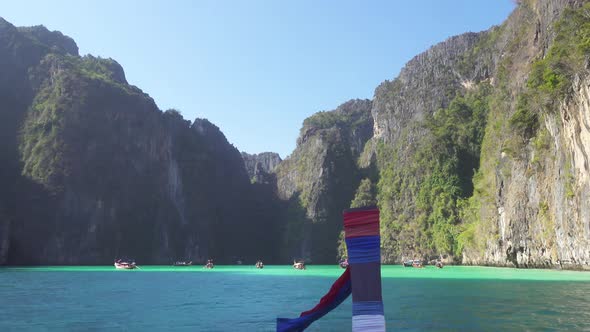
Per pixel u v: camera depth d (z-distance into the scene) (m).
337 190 134.25
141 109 125.75
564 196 45.72
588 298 20.17
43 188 102.62
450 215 88.44
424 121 113.88
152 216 118.81
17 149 111.12
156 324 14.15
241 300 21.69
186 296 23.88
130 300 21.58
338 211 132.00
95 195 108.56
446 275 42.16
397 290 25.42
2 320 14.99
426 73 130.38
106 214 109.12
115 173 114.31
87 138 112.62
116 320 15.00
